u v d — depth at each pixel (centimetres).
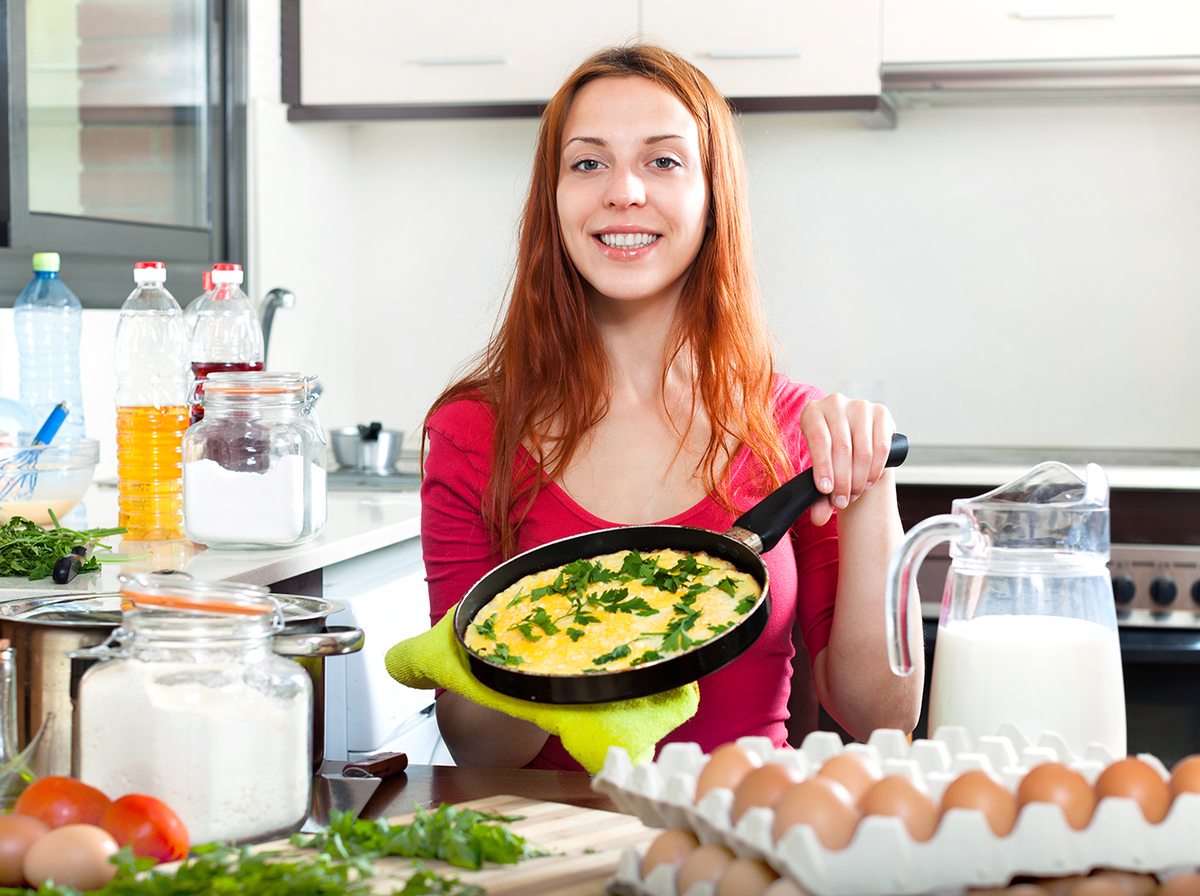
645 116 118
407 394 315
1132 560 229
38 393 196
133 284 235
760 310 132
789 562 120
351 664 169
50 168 206
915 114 288
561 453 124
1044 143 283
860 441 98
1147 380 283
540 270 127
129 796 68
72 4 210
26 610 88
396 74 274
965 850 56
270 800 73
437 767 93
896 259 291
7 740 82
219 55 261
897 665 80
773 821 57
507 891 64
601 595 89
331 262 303
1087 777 64
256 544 155
